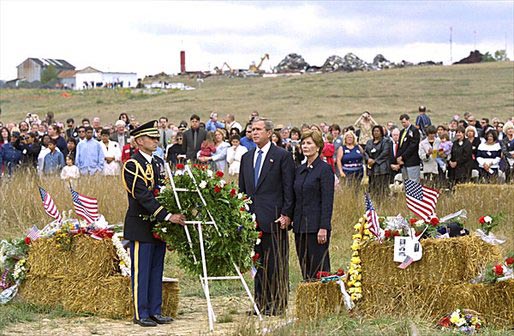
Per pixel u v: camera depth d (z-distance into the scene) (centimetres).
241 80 9238
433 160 2078
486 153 2080
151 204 997
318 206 1049
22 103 7269
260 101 6250
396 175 1955
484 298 948
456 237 973
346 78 7344
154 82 11050
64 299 1073
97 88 8488
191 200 1012
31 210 1736
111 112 6106
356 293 979
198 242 1016
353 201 1742
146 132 1016
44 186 1816
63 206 1728
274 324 912
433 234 999
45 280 1094
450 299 955
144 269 1009
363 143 2502
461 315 941
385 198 1820
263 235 1055
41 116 6125
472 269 959
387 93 6297
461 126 2070
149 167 1015
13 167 2178
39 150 2275
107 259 1054
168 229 1012
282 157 1065
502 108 5481
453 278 959
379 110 5566
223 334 920
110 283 1041
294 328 879
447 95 6100
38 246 1104
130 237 1014
